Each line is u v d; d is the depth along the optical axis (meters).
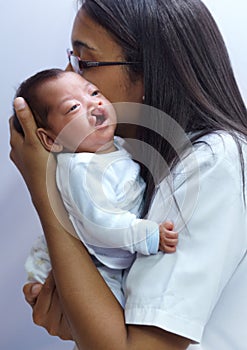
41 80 0.99
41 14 1.46
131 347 0.82
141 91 1.00
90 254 0.96
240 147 0.91
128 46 0.97
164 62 0.95
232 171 0.87
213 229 0.84
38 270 1.10
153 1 0.96
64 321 1.03
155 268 0.85
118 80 0.99
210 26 1.00
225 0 1.48
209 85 0.97
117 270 0.99
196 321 0.82
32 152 0.97
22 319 1.64
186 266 0.83
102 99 0.99
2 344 1.65
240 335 0.95
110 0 0.97
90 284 0.89
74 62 1.04
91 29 0.99
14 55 1.47
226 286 0.94
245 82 1.51
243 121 1.01
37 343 1.67
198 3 1.00
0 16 1.44
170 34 0.94
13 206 1.56
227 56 1.03
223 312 0.96
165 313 0.81
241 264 0.93
